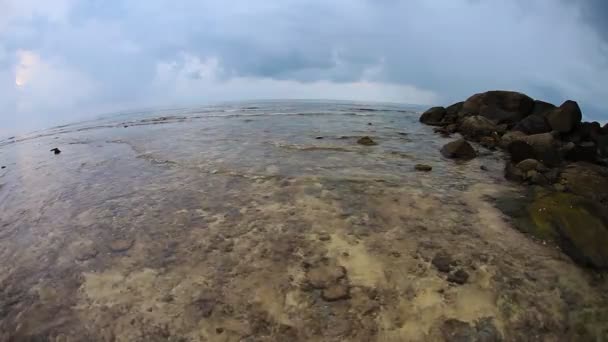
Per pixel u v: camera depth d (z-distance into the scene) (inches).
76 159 498.3
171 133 676.1
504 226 244.4
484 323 163.3
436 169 378.0
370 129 669.3
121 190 340.5
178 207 289.4
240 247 225.1
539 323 164.6
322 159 421.1
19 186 383.6
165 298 182.5
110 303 181.0
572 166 364.8
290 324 163.9
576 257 206.1
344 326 162.1
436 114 768.3
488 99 663.8
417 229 241.6
